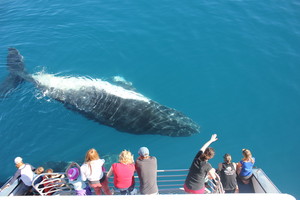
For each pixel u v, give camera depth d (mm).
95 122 14758
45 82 16031
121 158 8234
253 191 9391
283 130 13711
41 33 18891
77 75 16250
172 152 13477
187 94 15211
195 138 13711
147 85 15609
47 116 14781
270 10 19969
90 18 19766
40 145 13773
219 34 18250
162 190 10281
